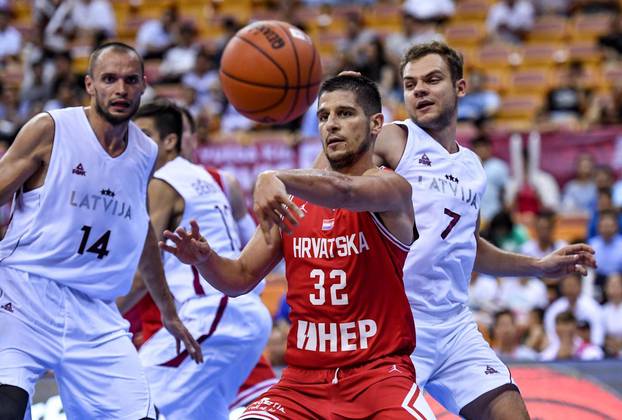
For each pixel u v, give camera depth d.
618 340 12.49
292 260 5.68
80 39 23.28
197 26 24.06
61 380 6.66
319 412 5.48
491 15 22.86
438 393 6.87
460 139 16.95
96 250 6.61
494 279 13.72
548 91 19.69
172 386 7.89
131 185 6.73
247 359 8.25
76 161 6.49
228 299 8.05
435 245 6.61
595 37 22.55
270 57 7.23
